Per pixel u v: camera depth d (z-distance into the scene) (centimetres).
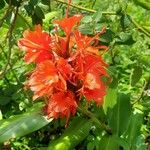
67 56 41
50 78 39
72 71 39
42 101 50
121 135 50
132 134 50
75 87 41
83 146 66
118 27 61
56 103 40
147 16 122
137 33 87
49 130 66
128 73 90
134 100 68
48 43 41
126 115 50
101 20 56
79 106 45
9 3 55
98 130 50
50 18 64
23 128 45
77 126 47
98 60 40
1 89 62
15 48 75
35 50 41
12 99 61
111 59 67
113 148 48
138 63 68
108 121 50
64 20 40
